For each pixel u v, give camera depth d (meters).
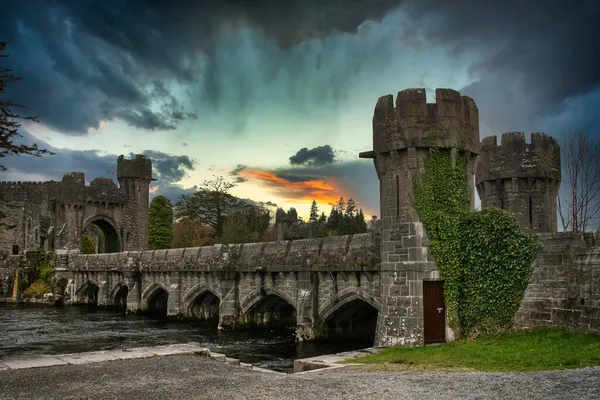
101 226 98.94
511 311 27.64
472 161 30.48
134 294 66.75
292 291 41.53
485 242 28.27
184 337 45.03
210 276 52.88
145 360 22.34
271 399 15.16
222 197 101.00
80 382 17.83
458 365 20.58
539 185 40.03
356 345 37.19
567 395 13.97
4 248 96.75
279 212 75.94
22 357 23.12
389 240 29.86
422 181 29.02
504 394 14.61
